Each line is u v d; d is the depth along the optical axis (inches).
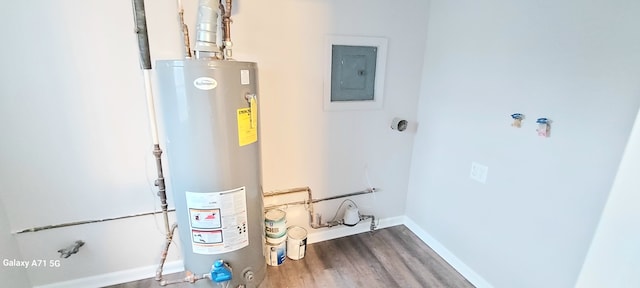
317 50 70.9
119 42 56.4
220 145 47.2
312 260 79.7
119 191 64.4
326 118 77.5
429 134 84.9
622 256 25.1
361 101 80.4
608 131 44.6
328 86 74.5
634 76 40.9
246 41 64.0
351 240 89.6
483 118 66.7
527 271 60.1
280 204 80.2
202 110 44.8
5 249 56.9
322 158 80.7
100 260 67.2
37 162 57.6
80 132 58.6
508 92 60.2
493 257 67.6
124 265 69.4
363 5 72.6
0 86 52.0
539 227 56.7
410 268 78.0
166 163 65.2
